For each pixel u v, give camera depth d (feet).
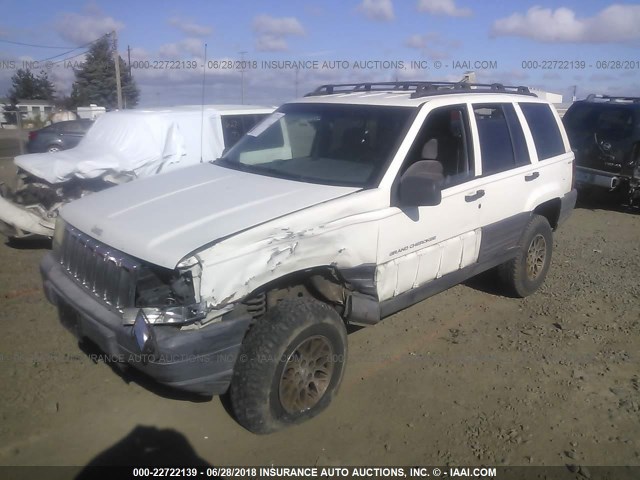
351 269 12.19
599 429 11.98
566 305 18.66
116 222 11.18
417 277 13.75
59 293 11.64
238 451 11.03
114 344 10.15
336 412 12.38
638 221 32.48
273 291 11.79
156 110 26.27
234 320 10.27
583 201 38.29
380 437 11.57
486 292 19.63
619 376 14.16
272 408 11.06
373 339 15.93
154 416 12.04
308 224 11.21
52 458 10.66
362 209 12.12
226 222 10.79
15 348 14.52
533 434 11.76
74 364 13.88
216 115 26.37
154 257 9.88
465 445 11.38
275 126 15.79
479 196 15.10
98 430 11.51
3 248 23.79
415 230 13.30
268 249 10.55
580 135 36.22
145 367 9.87
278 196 12.12
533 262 18.72
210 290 9.84
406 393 13.17
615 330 16.84
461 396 13.11
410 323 17.03
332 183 12.93
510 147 16.80
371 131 13.92
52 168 22.40
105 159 23.26
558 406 12.78
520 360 14.87
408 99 14.58
